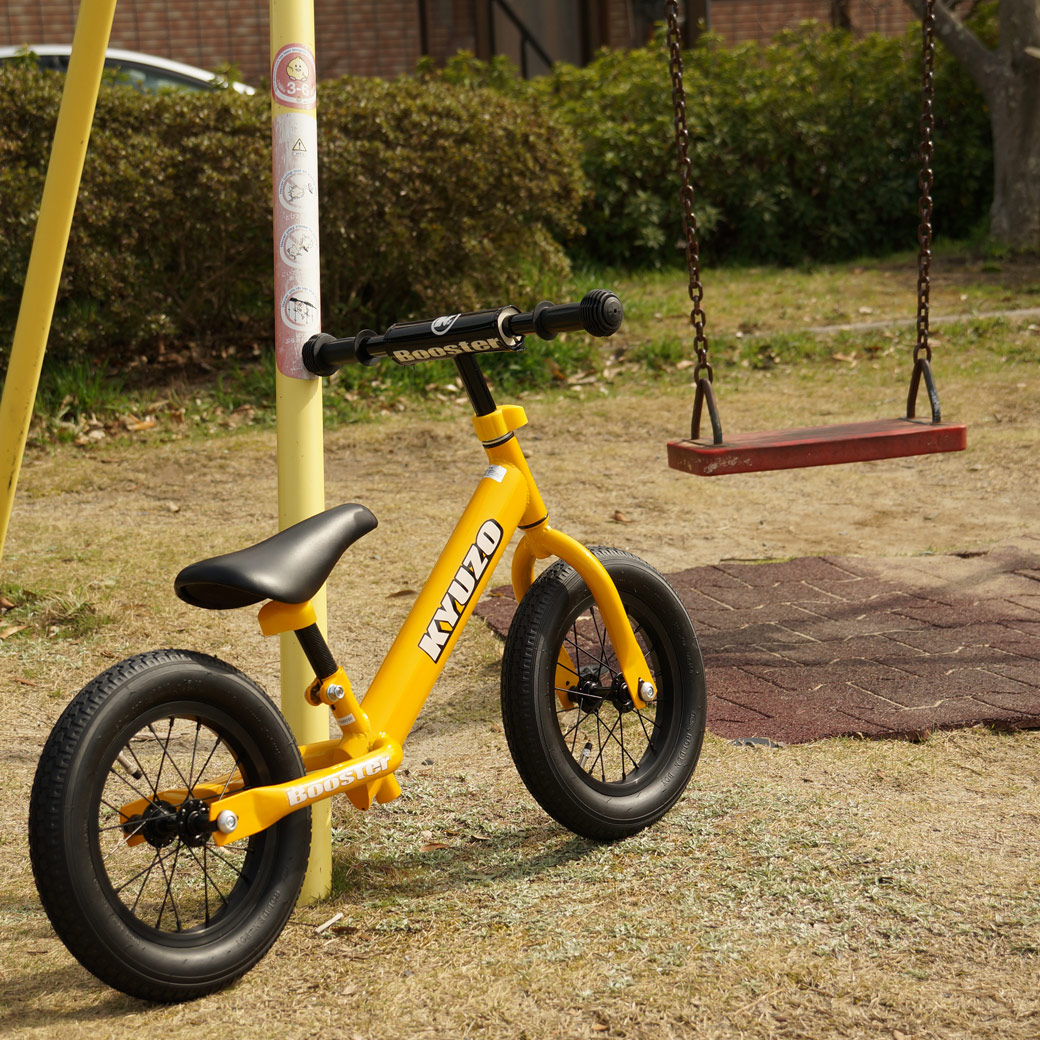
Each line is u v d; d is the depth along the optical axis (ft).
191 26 50.42
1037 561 16.72
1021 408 24.62
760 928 8.58
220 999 8.08
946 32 41.01
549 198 29.32
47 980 8.38
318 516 8.59
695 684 10.73
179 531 19.13
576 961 8.29
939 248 41.73
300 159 9.24
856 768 11.12
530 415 25.76
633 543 18.34
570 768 9.80
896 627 14.58
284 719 8.58
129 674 7.93
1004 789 10.68
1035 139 39.93
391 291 29.07
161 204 25.71
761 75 42.22
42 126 25.82
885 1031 7.43
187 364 28.37
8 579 16.72
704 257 42.45
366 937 8.78
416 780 11.36
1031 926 8.45
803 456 12.93
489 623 15.10
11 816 10.84
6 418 9.95
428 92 28.50
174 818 8.03
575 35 55.11
